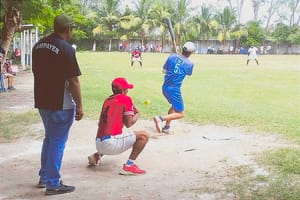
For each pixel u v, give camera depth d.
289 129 11.21
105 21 83.19
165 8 83.69
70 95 6.38
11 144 9.89
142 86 22.06
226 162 8.25
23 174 7.57
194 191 6.65
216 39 87.00
